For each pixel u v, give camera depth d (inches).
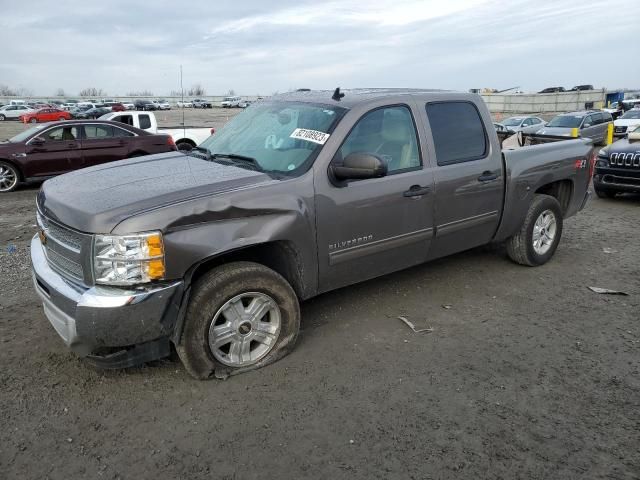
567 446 112.1
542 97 2144.4
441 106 182.5
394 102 168.9
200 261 125.6
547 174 215.5
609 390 133.3
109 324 116.2
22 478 102.3
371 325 168.7
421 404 126.6
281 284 139.9
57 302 123.6
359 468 105.4
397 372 140.9
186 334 128.0
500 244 257.6
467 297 192.9
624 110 1444.4
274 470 104.8
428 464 106.6
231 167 151.7
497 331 165.9
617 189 374.3
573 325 170.6
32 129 471.2
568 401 128.5
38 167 457.4
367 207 155.9
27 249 255.3
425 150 173.3
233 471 104.6
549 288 202.7
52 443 112.3
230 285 130.7
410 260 177.0
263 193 135.3
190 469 105.1
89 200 128.0
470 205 187.2
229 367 136.6
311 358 147.4
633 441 113.9
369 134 159.9
